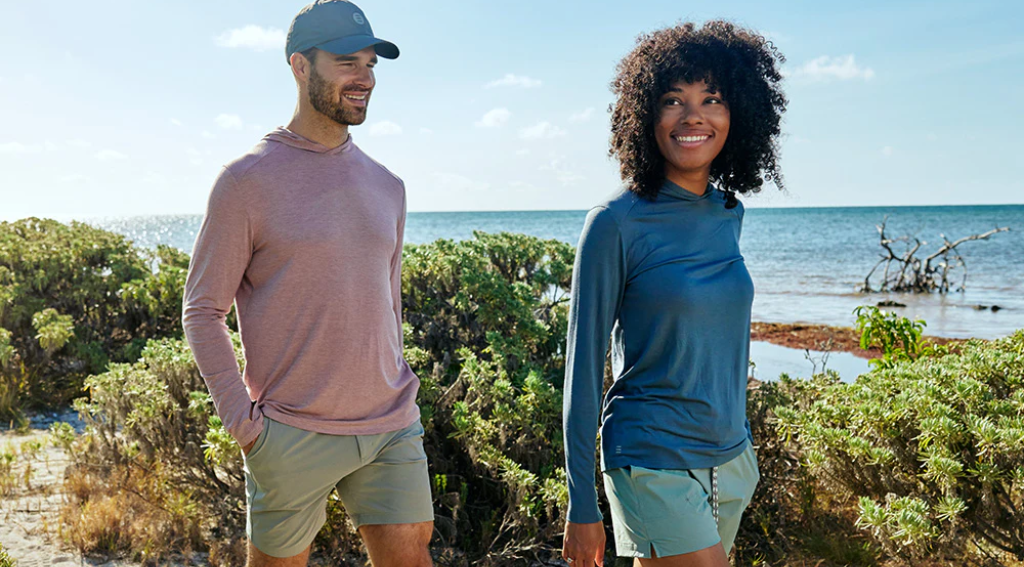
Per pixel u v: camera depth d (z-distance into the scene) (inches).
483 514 157.3
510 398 166.6
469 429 155.1
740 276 86.3
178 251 379.9
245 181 87.4
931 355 266.5
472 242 253.4
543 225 3555.6
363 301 92.4
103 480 169.5
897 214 4382.4
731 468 85.2
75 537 146.4
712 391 82.9
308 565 138.6
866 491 144.1
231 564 140.6
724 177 95.7
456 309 216.4
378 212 95.0
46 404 257.1
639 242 82.5
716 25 92.4
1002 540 135.6
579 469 81.2
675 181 87.8
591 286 82.1
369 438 94.3
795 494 161.3
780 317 629.9
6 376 258.7
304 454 90.7
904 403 139.3
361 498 98.0
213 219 87.5
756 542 150.6
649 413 82.0
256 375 91.8
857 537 148.8
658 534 80.0
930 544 128.2
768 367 389.7
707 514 80.9
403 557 96.5
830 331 515.2
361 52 90.7
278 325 90.0
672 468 80.6
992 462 130.3
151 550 142.8
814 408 152.6
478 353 205.2
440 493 156.3
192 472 164.2
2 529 153.8
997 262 1294.3
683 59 85.7
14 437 225.0
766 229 2849.4
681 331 81.0
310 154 91.9
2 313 271.4
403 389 99.7
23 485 179.9
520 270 261.3
